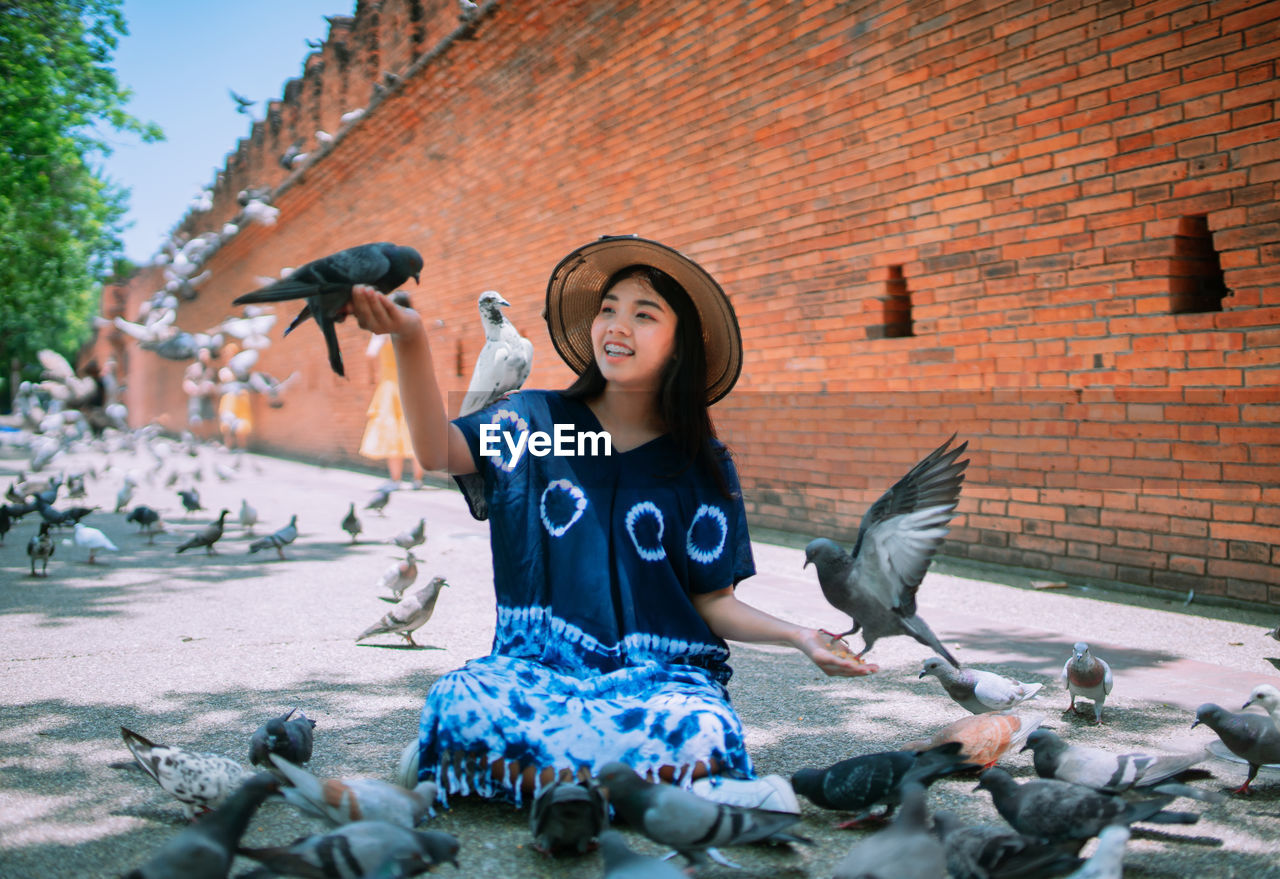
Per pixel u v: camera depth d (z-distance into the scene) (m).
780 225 9.88
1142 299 6.89
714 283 3.33
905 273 8.63
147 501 15.41
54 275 28.16
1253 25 6.13
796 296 9.78
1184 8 6.48
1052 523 7.62
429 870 2.57
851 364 9.22
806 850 3.03
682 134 11.03
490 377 6.87
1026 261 7.64
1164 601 6.79
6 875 2.79
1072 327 7.36
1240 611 6.40
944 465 3.01
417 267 2.86
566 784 2.86
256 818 3.31
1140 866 2.89
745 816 2.62
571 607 3.34
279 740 3.57
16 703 4.62
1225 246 6.39
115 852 2.97
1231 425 6.44
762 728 4.27
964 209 8.06
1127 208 6.93
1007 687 4.05
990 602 6.91
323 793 2.72
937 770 2.97
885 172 8.71
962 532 8.39
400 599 7.25
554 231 13.60
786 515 10.09
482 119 15.29
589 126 12.67
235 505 14.64
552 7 12.97
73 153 22.00
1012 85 7.61
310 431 25.66
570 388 3.62
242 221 24.78
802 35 9.42
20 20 19.56
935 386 8.43
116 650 5.70
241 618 6.65
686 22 10.81
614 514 3.42
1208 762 3.84
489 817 3.23
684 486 3.49
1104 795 2.90
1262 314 6.22
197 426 35.84
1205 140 6.44
